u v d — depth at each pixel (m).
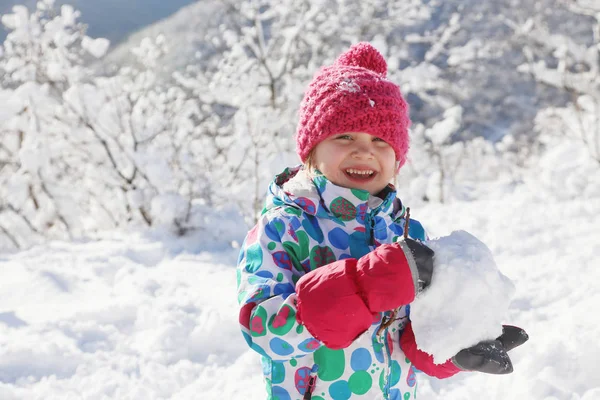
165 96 8.14
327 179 1.64
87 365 3.02
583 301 3.54
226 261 5.01
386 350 1.58
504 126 22.67
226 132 8.27
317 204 1.60
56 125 6.79
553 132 11.01
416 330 1.37
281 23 9.66
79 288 4.21
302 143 1.70
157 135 7.21
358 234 1.60
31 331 3.34
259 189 6.58
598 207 5.86
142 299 3.83
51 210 6.76
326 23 10.20
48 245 5.57
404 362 1.63
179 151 7.11
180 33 21.36
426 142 10.21
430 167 10.18
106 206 6.80
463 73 20.98
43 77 7.33
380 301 1.33
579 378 2.63
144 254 5.21
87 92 6.57
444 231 5.78
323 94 1.65
